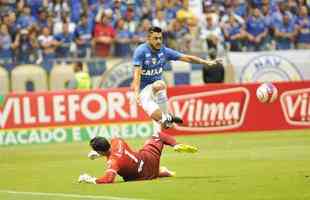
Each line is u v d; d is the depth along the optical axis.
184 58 48.06
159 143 40.69
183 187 37.03
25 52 84.69
